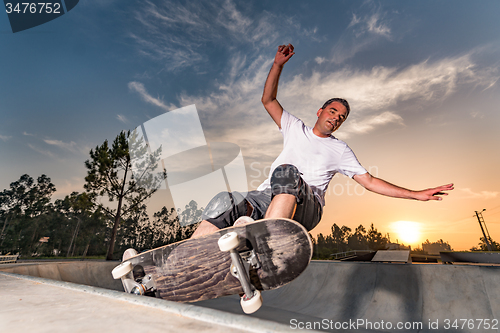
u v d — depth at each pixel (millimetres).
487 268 4504
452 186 1816
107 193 16750
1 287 1594
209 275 1230
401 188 1874
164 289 1359
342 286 5648
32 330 723
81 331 702
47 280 1817
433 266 5016
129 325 733
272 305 5910
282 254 1090
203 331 646
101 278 7633
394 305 4781
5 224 57000
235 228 1133
